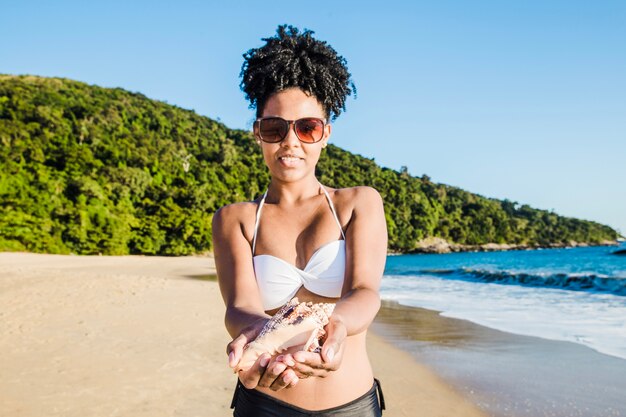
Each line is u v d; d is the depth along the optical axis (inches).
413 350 292.0
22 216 2297.0
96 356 274.2
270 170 66.6
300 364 42.1
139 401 201.6
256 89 65.5
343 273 62.5
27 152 2940.5
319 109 65.4
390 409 193.2
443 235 4864.7
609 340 287.1
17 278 798.5
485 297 540.7
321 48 64.8
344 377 62.4
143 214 2839.6
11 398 205.2
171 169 3607.3
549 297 522.9
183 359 267.9
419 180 5644.7
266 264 63.4
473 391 209.3
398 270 1440.7
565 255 2827.3
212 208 3245.6
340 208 65.1
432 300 521.7
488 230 5152.6
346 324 47.6
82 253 2384.4
